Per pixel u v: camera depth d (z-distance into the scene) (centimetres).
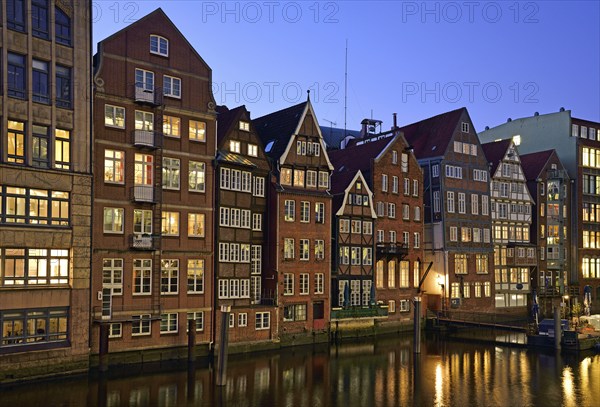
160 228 3488
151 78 3544
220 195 3819
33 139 2964
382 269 5156
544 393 3081
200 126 3762
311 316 4384
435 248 5691
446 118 6047
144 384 2977
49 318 3000
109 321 3200
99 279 3256
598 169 6938
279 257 4209
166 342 3516
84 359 3102
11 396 2664
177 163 3641
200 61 3781
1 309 2831
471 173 5938
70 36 3122
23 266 2931
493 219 6091
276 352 4000
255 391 2966
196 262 3688
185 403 2691
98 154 3297
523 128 7250
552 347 4419
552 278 6538
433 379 3378
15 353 2856
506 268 6156
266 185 4294
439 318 5291
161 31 3600
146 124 3503
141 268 3428
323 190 4575
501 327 4834
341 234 4788
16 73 2922
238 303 3903
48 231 2988
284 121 4653
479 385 3247
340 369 3575
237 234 3922
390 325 5112
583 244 6731
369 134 6588
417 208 5516
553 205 6506
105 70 3350
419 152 5991
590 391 3130
